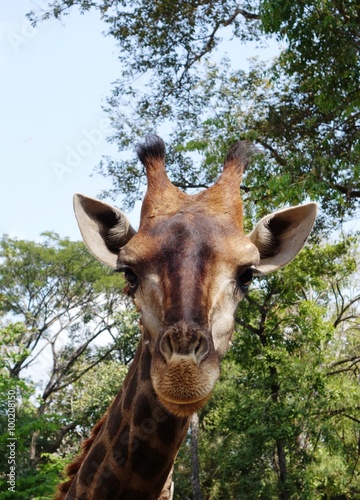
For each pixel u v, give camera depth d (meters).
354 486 33.12
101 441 4.97
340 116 19.47
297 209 5.39
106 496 4.82
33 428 16.25
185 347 4.00
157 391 4.03
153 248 4.56
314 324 28.59
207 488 37.75
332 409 29.77
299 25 17.34
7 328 18.81
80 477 5.04
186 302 4.18
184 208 4.90
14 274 44.88
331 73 18.41
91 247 5.23
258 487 29.73
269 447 28.88
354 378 32.84
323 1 17.20
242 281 4.69
